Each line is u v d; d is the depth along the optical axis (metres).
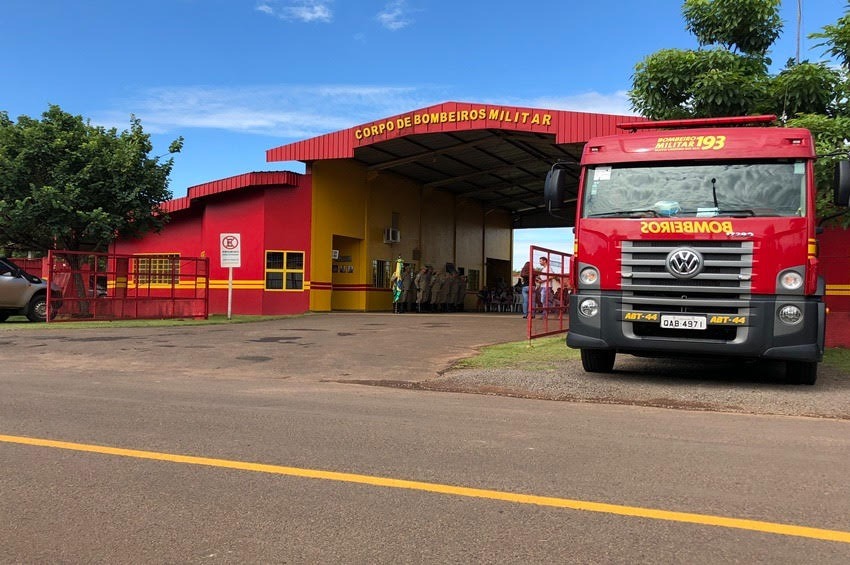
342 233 27.62
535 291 17.92
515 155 28.73
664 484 4.63
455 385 9.14
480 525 3.88
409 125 23.52
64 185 20.20
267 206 25.77
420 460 5.19
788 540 3.69
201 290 23.67
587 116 21.52
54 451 5.38
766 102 12.45
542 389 8.66
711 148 8.34
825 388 8.59
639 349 8.38
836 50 11.73
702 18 13.25
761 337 7.88
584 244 8.69
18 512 4.04
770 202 8.01
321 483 4.62
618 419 6.89
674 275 8.11
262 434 6.03
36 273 26.47
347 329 17.62
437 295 31.64
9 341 13.96
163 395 8.15
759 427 6.55
